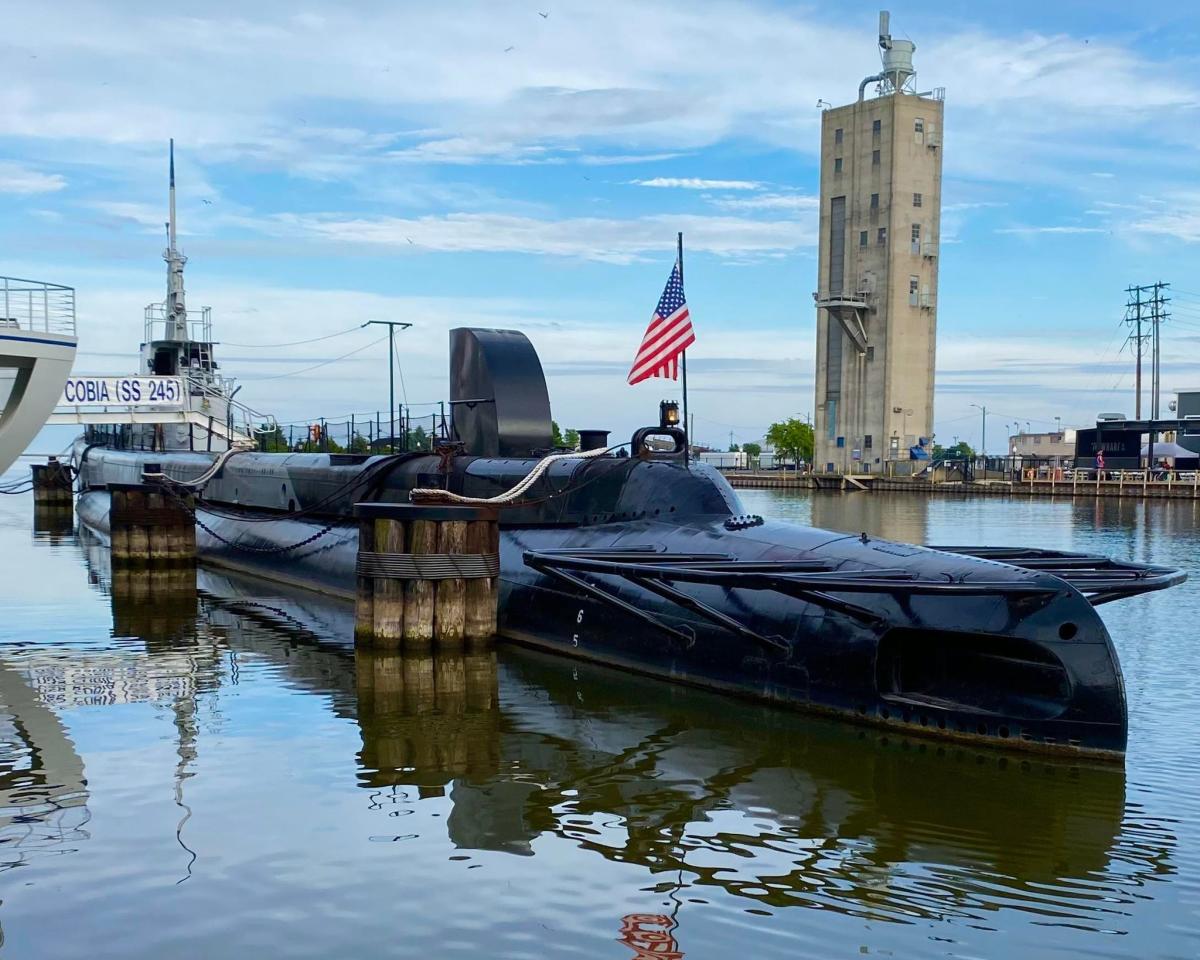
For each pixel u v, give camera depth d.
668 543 17.11
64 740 13.30
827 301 96.25
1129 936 8.33
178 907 8.74
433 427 26.61
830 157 100.44
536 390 23.75
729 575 13.28
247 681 16.36
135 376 38.94
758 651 14.60
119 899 8.88
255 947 8.12
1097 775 11.80
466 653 18.02
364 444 31.59
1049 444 162.38
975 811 10.86
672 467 18.42
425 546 17.80
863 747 12.77
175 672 17.00
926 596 12.89
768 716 14.06
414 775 11.95
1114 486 77.50
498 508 18.17
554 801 11.16
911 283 96.44
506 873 9.38
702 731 13.50
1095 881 9.30
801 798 11.21
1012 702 12.61
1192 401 100.69
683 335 18.56
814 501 76.69
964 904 8.88
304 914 8.62
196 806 10.98
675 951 8.06
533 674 16.58
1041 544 39.44
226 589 26.09
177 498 29.84
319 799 11.20
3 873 9.38
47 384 23.52
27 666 17.50
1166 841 10.12
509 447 23.31
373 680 16.33
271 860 9.63
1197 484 73.25
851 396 99.69
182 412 40.16
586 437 20.41
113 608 23.30
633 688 15.61
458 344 25.19
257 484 31.09
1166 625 20.84
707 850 9.92
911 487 89.81
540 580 18.36
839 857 9.77
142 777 11.88
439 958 7.95
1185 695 15.29
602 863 9.62
